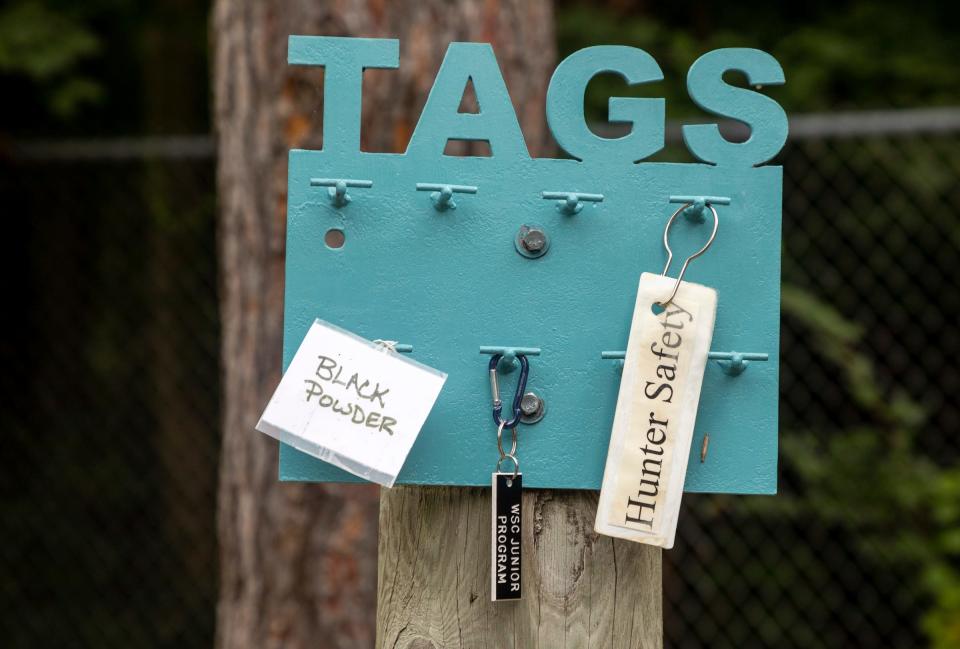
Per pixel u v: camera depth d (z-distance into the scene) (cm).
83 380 412
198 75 476
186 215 409
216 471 401
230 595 249
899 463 360
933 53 427
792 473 365
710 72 130
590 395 127
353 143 127
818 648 365
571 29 430
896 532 361
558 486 126
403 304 126
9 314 407
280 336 244
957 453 369
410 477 125
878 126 307
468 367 126
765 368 128
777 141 129
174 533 403
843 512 359
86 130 465
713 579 371
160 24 473
